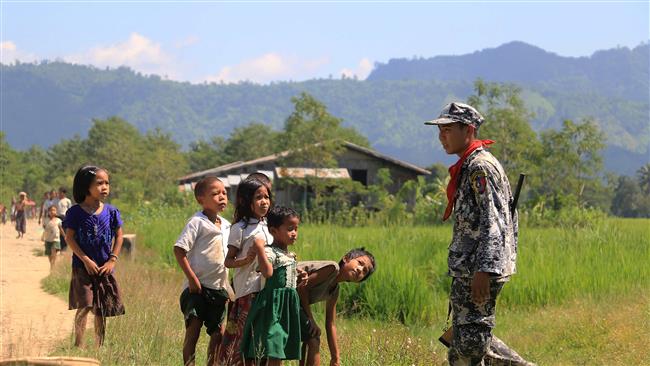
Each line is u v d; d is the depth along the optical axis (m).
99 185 8.48
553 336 10.01
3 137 108.88
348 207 43.62
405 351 8.13
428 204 38.06
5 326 10.16
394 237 19.22
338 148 47.09
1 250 24.97
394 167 50.84
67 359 5.63
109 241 8.52
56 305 12.34
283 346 6.00
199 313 7.14
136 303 10.60
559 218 34.22
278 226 6.21
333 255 15.68
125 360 7.61
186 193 46.94
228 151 148.25
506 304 13.11
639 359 8.70
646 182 132.88
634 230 23.81
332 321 6.46
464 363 6.16
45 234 17.86
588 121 49.00
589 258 16.16
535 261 14.93
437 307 12.68
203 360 7.73
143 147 140.25
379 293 12.21
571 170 49.47
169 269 17.58
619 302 12.26
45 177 135.62
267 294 6.09
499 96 48.53
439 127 6.25
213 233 7.20
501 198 5.93
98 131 139.12
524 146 47.84
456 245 6.06
